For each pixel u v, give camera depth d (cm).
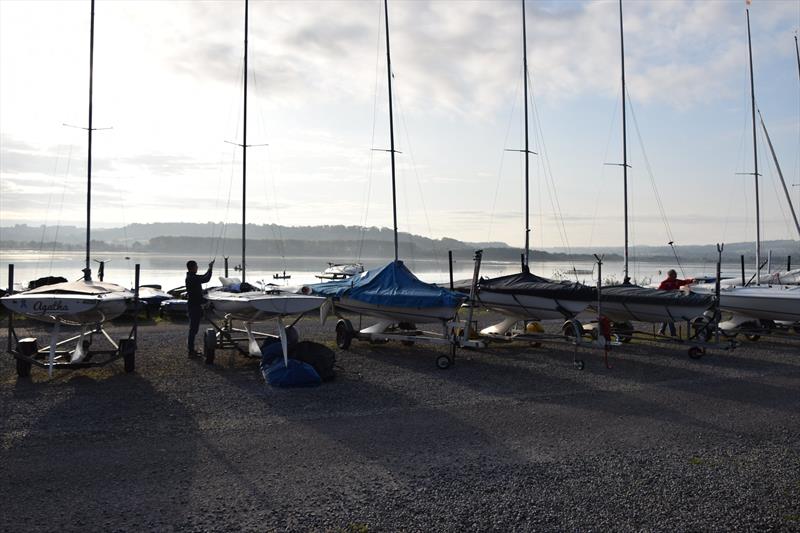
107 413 726
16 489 500
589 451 633
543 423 730
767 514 495
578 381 977
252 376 954
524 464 591
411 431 686
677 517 486
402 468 571
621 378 1006
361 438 657
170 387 866
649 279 4325
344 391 870
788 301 1404
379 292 1232
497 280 1389
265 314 1080
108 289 1130
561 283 1320
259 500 493
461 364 1108
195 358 1091
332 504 491
